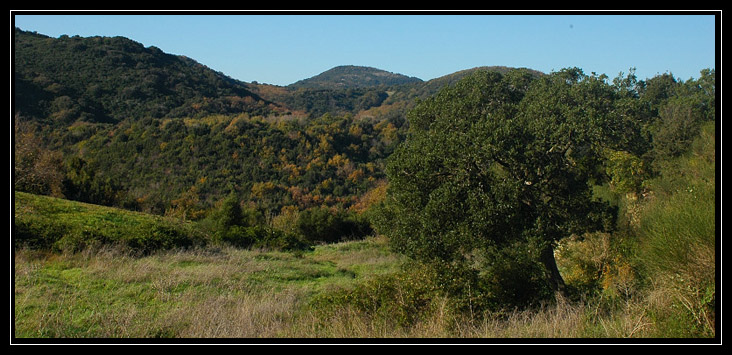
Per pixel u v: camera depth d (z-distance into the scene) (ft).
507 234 25.18
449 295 22.86
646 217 28.96
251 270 44.34
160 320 23.35
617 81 29.35
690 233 18.76
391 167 27.48
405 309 22.67
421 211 26.05
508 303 23.40
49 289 29.37
